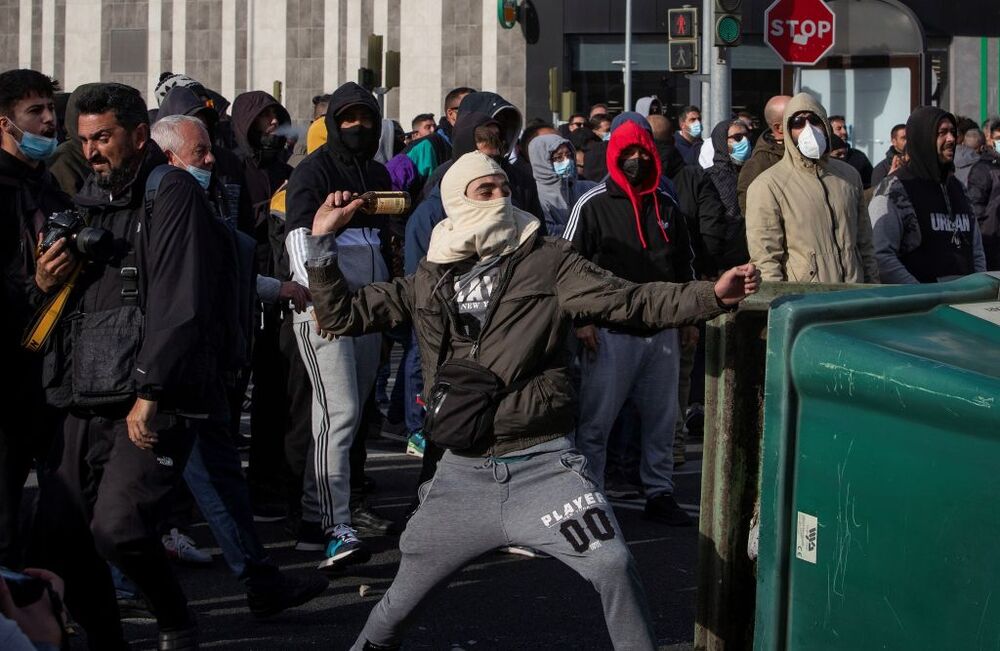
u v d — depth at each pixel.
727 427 3.63
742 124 9.69
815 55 11.73
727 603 3.65
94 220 4.43
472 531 3.96
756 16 27.19
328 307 4.20
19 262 4.56
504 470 3.93
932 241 7.52
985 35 26.53
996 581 2.47
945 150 7.52
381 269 6.25
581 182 8.45
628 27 25.02
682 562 6.36
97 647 4.54
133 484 4.29
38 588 2.74
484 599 5.76
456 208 4.08
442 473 4.03
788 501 2.90
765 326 3.65
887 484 2.67
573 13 27.67
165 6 30.81
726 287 3.61
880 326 2.89
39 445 4.69
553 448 3.96
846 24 17.81
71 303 4.37
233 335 4.70
